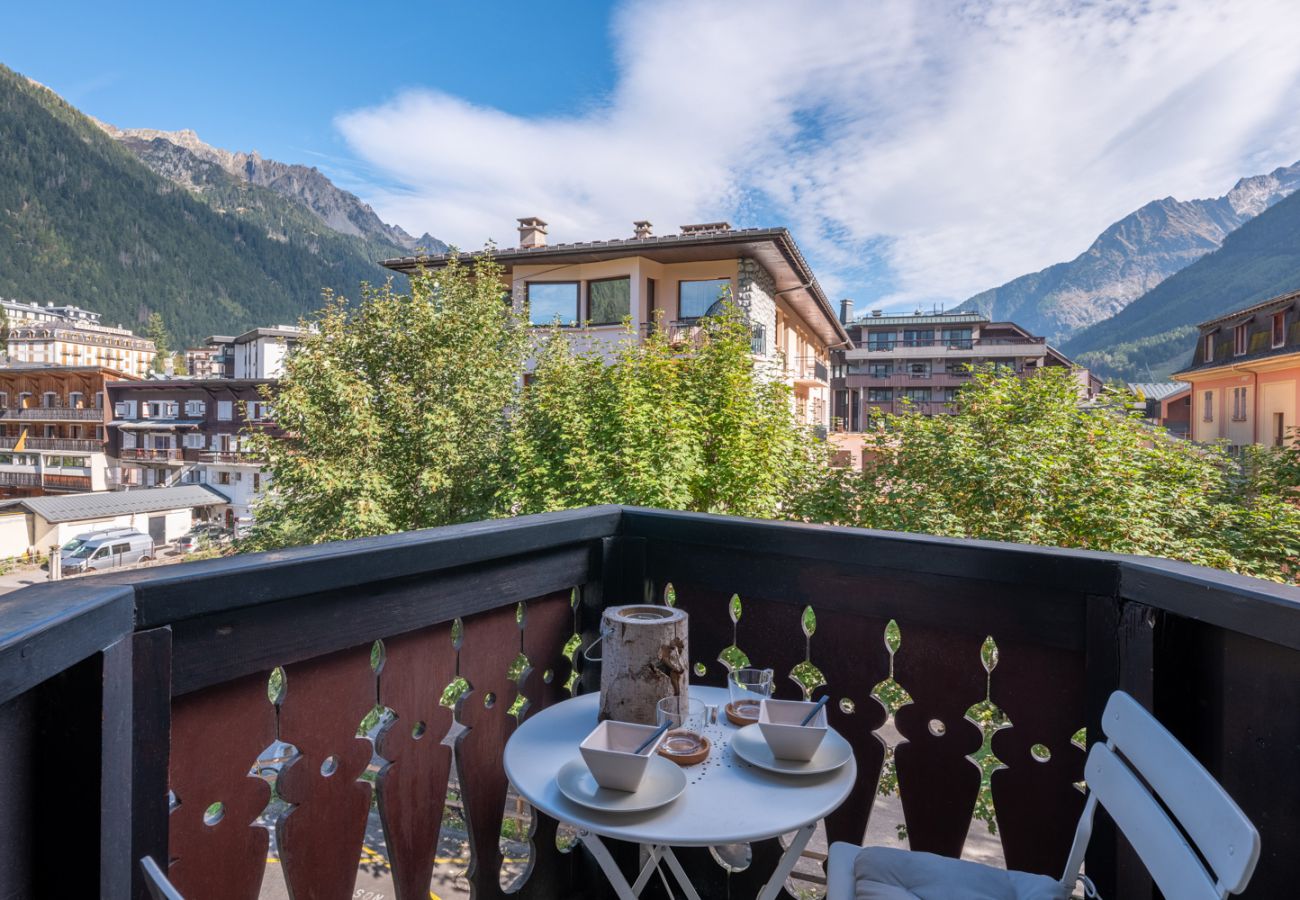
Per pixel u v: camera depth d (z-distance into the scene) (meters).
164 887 0.73
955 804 1.83
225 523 44.53
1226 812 1.01
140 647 1.05
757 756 1.56
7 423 54.66
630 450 11.59
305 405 15.02
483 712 1.86
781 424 13.24
